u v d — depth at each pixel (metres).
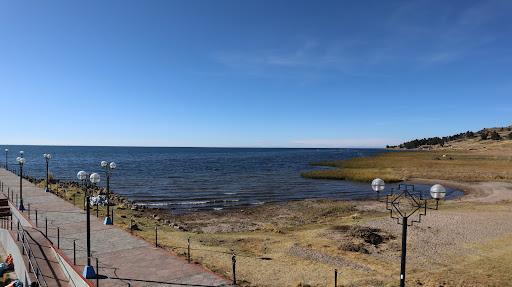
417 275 14.69
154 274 12.67
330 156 166.12
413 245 19.70
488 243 20.02
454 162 86.81
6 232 19.03
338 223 26.16
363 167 81.00
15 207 23.86
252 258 16.80
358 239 20.97
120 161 117.44
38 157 139.88
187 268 13.32
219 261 15.91
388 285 13.44
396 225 24.38
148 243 16.39
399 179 57.31
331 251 18.53
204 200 39.97
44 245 16.16
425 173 63.81
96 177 16.22
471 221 25.45
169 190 48.22
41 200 27.22
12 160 114.25
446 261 17.00
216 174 71.06
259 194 44.94
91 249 15.35
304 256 17.50
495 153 126.44
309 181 58.72
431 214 28.09
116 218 23.59
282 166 94.69
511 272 14.98
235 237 21.69
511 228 23.47
